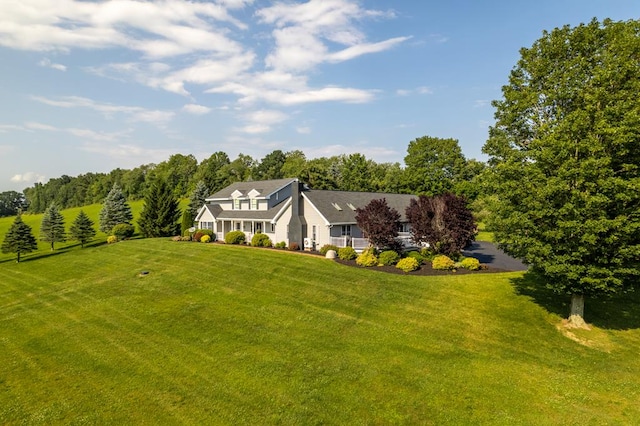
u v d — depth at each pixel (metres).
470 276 24.95
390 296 22.03
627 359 15.34
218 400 12.66
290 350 16.17
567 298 20.81
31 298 27.77
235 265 30.61
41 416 12.19
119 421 11.75
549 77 17.48
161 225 53.16
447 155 78.94
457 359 15.18
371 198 43.34
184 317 20.69
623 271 15.49
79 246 50.72
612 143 14.92
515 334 17.39
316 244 36.31
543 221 16.80
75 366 15.70
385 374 14.02
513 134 19.41
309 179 74.31
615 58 15.64
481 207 57.91
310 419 11.48
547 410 11.86
